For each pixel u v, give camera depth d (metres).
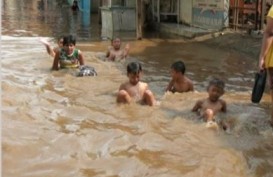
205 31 15.55
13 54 10.66
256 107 6.50
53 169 4.01
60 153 4.41
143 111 6.08
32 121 5.41
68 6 33.16
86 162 4.22
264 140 5.08
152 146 4.74
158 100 6.70
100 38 15.66
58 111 5.96
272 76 5.62
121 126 5.41
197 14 16.97
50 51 10.52
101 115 5.85
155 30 18.58
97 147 4.64
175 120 5.68
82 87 7.48
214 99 5.96
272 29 5.38
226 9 15.12
